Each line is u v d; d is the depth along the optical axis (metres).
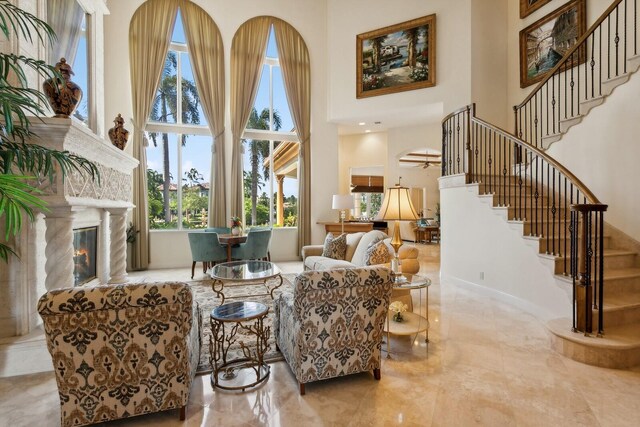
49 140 2.72
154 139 6.32
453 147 5.80
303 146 7.09
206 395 2.10
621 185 3.55
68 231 2.97
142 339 1.70
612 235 3.63
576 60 4.79
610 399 2.04
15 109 2.16
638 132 3.37
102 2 4.24
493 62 5.93
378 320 2.17
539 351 2.70
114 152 3.79
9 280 2.74
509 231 3.87
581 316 2.67
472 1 5.79
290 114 7.15
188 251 6.43
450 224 4.95
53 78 2.81
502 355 2.64
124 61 5.95
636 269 3.34
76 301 1.56
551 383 2.22
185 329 1.75
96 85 4.20
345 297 2.04
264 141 7.10
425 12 6.19
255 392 2.12
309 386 2.19
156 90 6.11
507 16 6.06
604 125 3.72
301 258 7.08
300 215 7.10
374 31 6.66
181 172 6.46
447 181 4.99
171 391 1.80
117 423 1.82
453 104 5.89
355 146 9.41
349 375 2.34
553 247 3.34
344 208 6.68
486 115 5.85
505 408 1.95
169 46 6.25
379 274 2.08
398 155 8.14
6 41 2.75
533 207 4.23
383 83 6.58
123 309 1.64
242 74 6.57
